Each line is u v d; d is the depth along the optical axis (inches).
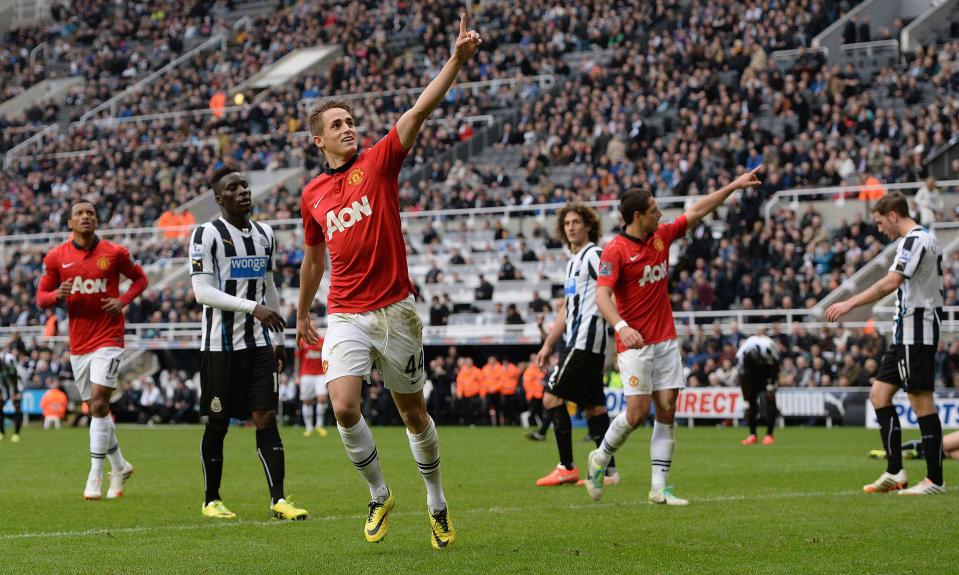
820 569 227.0
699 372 947.3
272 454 322.7
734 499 357.7
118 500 377.1
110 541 274.7
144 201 1497.3
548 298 1144.2
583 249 401.7
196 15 2009.1
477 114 1473.9
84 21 2063.2
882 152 1125.1
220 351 323.3
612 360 925.2
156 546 265.6
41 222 1512.1
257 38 1863.9
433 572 225.3
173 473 489.7
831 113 1226.6
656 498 346.0
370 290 244.4
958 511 320.2
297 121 1579.7
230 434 882.1
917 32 1430.9
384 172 243.6
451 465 521.7
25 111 1855.3
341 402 241.6
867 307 980.6
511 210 1227.2
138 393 1115.9
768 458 549.0
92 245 386.9
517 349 1090.7
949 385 867.4
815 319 975.6
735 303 1016.2
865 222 1063.6
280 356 331.6
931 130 1144.8
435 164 1352.1
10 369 829.2
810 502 346.6
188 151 1562.5
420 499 369.4
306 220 255.8
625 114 1314.0
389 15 1782.7
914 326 366.6
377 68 1637.6
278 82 1733.5
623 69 1379.2
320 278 265.0
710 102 1296.8
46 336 1147.9
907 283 366.6
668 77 1352.1
